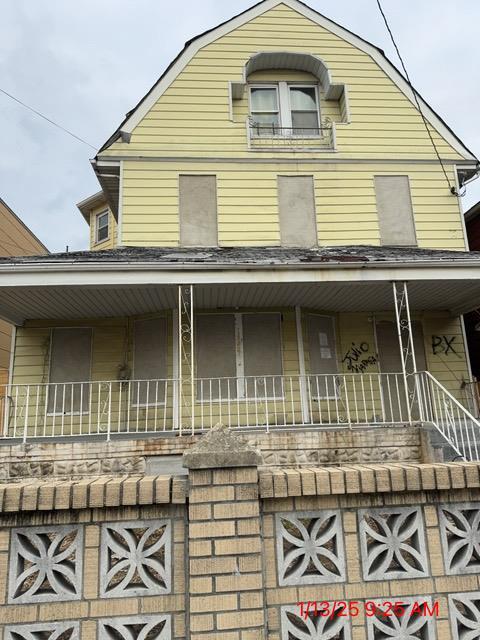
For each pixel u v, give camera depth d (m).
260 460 2.62
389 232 11.23
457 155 11.73
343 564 2.66
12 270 7.63
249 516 2.57
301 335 9.98
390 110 11.77
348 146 11.47
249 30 11.82
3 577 2.53
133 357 9.92
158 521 2.65
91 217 17.75
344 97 11.73
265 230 10.98
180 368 8.00
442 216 11.41
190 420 9.31
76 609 2.52
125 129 11.06
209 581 2.49
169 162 11.06
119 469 7.71
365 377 10.32
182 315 9.80
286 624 2.55
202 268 7.95
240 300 9.55
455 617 2.64
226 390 9.59
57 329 10.16
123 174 10.93
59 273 7.78
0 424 9.84
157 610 2.54
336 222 11.15
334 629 2.58
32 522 2.59
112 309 9.67
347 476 2.70
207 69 11.55
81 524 2.62
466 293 9.64
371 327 10.63
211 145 11.22
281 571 2.62
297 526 2.69
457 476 2.74
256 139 11.54
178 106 11.32
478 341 12.84
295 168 11.30
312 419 9.54
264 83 12.06
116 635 2.54
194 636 2.42
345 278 8.17
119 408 9.43
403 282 8.38
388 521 2.76
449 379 10.55
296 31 11.92
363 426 8.60
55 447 7.71
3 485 2.66
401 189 11.47
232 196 11.07
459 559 2.72
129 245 10.68
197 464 2.60
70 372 9.97
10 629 2.48
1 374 12.88
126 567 2.63
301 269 8.13
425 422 8.05
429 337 10.73
